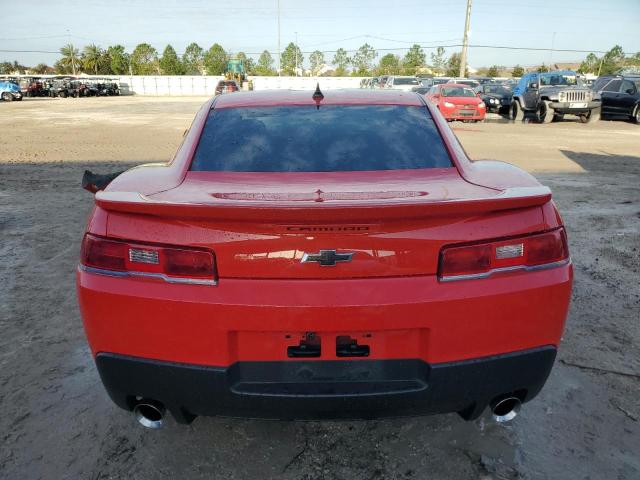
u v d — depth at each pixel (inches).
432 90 853.2
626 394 106.4
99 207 76.8
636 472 85.5
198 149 98.0
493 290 72.3
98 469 87.0
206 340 72.1
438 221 71.2
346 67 4313.5
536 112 805.9
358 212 67.5
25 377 113.5
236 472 86.4
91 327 75.9
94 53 4163.4
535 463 87.6
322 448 92.0
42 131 666.2
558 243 76.2
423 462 88.4
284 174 90.8
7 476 85.2
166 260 71.9
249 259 70.6
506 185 84.0
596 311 143.1
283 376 74.8
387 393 73.6
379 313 70.4
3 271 173.9
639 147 504.4
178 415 80.0
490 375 75.2
